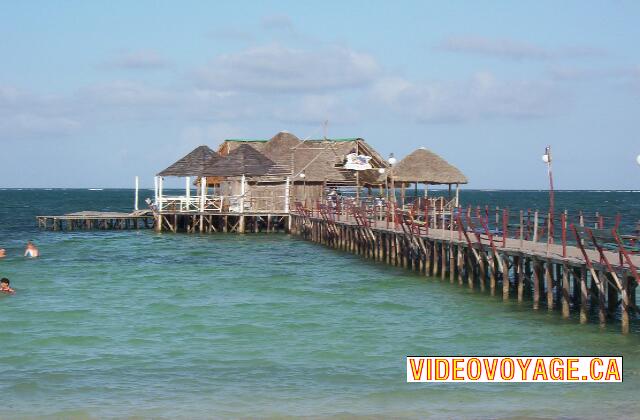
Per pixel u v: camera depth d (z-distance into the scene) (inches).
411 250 1469.0
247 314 1059.9
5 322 1000.2
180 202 2518.5
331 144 2512.3
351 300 1166.3
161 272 1528.1
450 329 950.4
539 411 653.3
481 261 1188.5
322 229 2150.6
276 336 923.4
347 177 2479.1
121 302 1158.3
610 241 914.7
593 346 848.9
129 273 1512.1
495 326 958.4
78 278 1430.9
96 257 1811.0
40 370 775.1
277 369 778.8
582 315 945.5
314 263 1684.3
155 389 712.4
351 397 689.0
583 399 684.1
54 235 2460.6
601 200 7253.9
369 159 2315.5
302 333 938.1
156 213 2490.2
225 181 2613.2
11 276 1450.5
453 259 1301.7
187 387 718.5
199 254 1897.1
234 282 1379.2
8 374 760.3
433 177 2105.1
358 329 959.0
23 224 3112.7
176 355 834.2
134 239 2294.5
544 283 1232.2
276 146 2647.6
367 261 1679.4
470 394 698.2
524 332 920.9
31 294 1232.2
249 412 649.6
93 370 775.1
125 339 908.0
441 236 1353.3
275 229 2561.5
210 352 846.5
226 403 672.4
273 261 1734.7
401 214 1515.7
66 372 767.7
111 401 678.5
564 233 957.2
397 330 951.0
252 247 2074.3
